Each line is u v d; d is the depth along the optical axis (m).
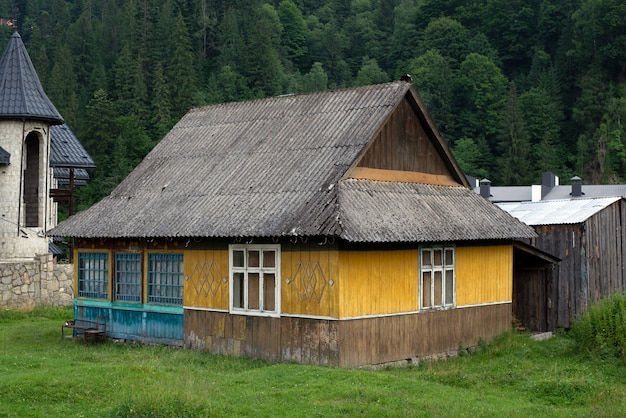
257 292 20.98
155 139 79.88
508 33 118.19
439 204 22.80
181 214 22.34
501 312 25.03
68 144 43.38
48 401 15.52
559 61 109.62
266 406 15.17
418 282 21.67
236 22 108.50
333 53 122.81
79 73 94.62
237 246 21.34
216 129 26.41
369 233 18.86
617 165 93.88
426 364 21.19
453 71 107.56
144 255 23.84
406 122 23.22
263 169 22.61
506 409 15.61
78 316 25.83
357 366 19.58
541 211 31.34
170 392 15.26
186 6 109.94
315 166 21.44
